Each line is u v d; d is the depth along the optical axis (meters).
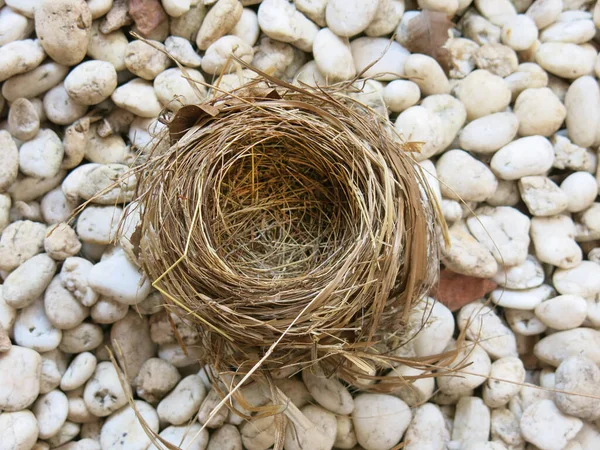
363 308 0.31
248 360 0.32
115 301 0.34
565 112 0.37
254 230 0.36
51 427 0.33
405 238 0.31
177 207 0.31
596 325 0.36
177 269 0.31
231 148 0.33
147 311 0.35
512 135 0.36
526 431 0.35
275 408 0.31
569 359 0.35
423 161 0.36
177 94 0.35
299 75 0.36
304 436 0.33
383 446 0.35
